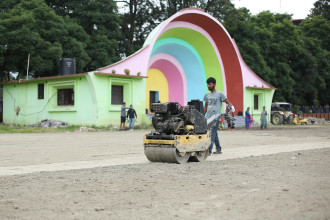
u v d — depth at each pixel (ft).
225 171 21.85
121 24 130.00
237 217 11.98
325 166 23.63
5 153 34.50
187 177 19.89
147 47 90.79
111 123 84.43
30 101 94.68
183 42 110.42
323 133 70.59
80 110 84.28
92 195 15.58
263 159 27.86
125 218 12.09
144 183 18.22
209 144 28.37
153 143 26.68
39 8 97.09
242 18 139.95
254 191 15.93
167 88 117.70
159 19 142.10
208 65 115.34
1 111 105.70
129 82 87.61
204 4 140.56
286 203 13.67
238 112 110.11
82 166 25.32
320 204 13.44
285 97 154.40
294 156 29.73
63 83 86.69
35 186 17.69
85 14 109.91
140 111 90.07
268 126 110.93
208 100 30.91
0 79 106.93
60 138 54.54
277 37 150.92
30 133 67.67
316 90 165.99
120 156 32.12
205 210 12.92
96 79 81.20
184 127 26.99
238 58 110.83
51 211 13.10
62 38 98.84
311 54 164.35
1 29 90.02
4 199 14.99
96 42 111.45
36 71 97.25
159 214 12.49
